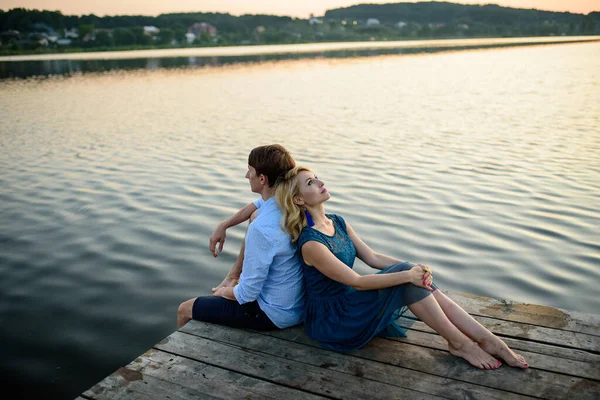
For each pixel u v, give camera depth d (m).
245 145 12.20
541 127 13.63
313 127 14.55
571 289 4.91
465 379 2.81
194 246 6.27
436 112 17.02
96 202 8.09
